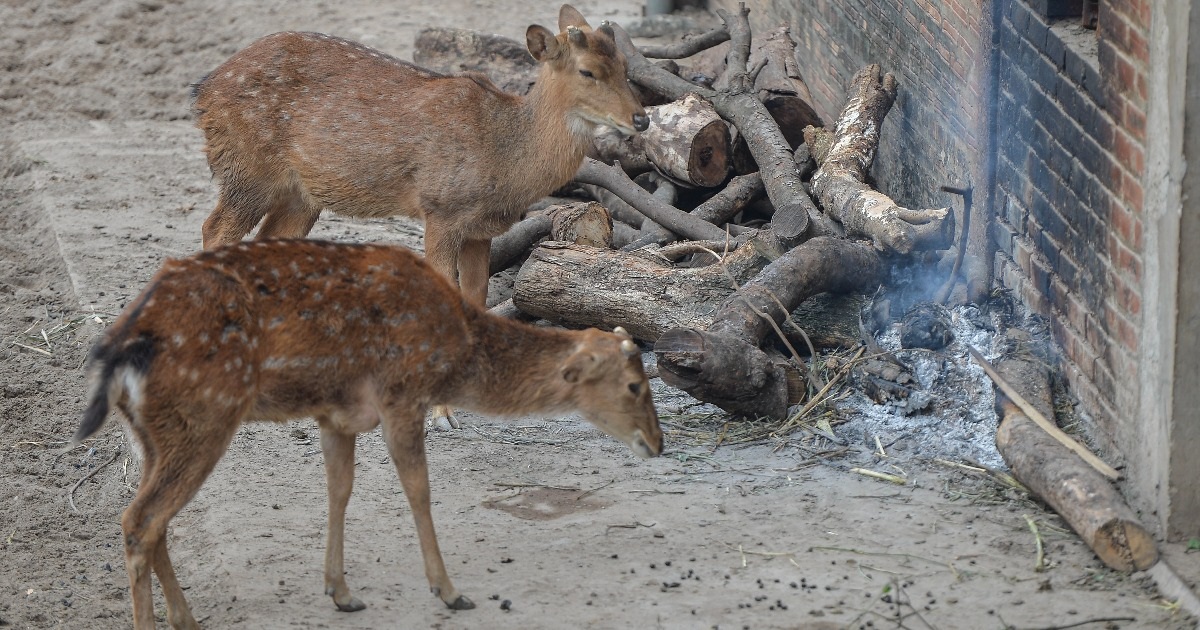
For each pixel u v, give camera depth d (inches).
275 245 289.7
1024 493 351.6
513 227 508.7
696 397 390.9
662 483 367.2
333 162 451.8
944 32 488.1
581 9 873.5
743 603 302.5
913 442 382.9
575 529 341.1
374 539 339.0
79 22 830.5
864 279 439.5
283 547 335.0
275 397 288.7
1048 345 400.2
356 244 300.4
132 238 562.9
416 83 450.6
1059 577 311.7
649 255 464.8
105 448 410.9
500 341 310.2
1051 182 396.5
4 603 320.5
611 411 313.0
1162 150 315.0
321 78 455.8
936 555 323.3
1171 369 315.3
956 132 477.1
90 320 487.8
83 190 620.1
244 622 299.1
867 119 521.0
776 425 398.0
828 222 478.0
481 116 440.8
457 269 474.9
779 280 419.8
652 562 323.0
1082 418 372.8
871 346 419.2
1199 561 313.3
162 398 269.7
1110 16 349.7
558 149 441.4
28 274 542.3
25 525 363.9
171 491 275.0
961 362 403.2
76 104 742.5
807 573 315.9
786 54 614.5
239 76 457.1
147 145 690.2
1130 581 309.4
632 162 554.9
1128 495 341.4
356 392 294.2
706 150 533.3
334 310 287.6
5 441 413.7
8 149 683.4
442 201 443.8
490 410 314.7
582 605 303.1
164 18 845.8
